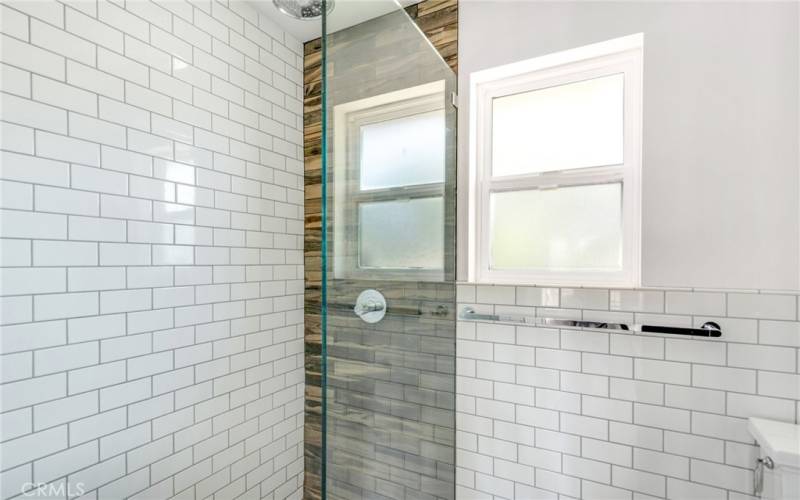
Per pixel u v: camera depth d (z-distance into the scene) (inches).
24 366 39.9
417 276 52.1
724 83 46.2
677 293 48.2
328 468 38.9
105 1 46.8
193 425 57.3
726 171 46.3
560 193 59.2
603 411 52.3
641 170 50.4
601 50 54.2
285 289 74.9
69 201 43.4
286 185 75.4
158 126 52.8
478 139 64.2
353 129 41.4
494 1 59.5
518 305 57.1
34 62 40.7
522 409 57.1
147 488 51.1
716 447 46.6
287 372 75.0
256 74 68.8
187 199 56.7
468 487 60.9
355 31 41.6
